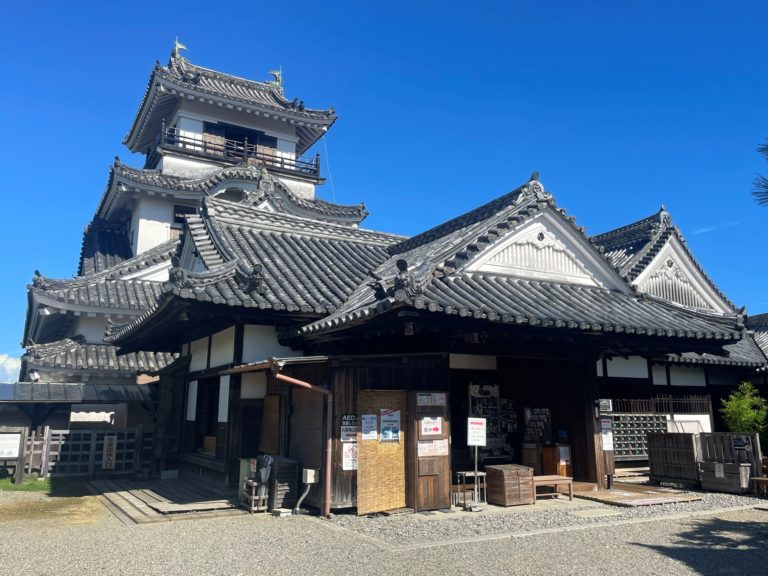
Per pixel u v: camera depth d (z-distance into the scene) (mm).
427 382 9500
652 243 19688
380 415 9016
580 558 6418
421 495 8969
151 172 23828
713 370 18484
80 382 17625
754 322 24734
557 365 12234
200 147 26281
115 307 18016
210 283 9953
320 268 13227
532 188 12016
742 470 11273
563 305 10305
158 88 25469
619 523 8352
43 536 7410
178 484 11992
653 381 16734
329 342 10617
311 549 6676
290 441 9781
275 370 8273
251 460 9422
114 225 27047
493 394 12461
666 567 6145
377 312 8227
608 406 11805
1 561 6164
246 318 10281
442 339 9469
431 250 12172
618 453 15328
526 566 6074
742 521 8625
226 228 13891
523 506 9633
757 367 18078
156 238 23359
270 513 8828
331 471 8641
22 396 14414
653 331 9922
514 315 8617
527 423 12445
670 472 12461
